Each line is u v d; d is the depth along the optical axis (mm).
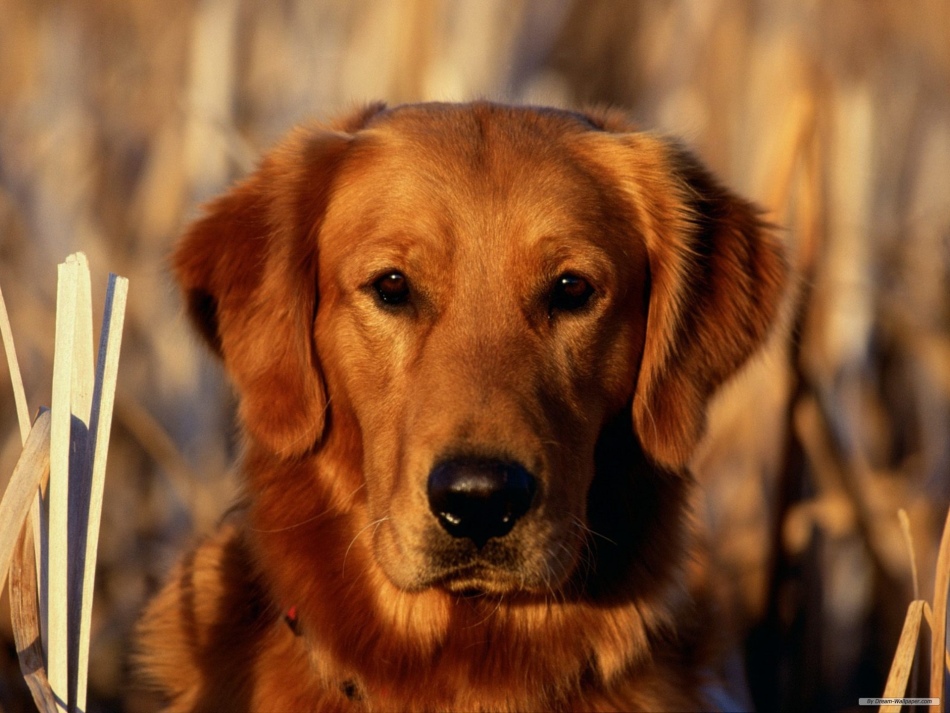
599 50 10297
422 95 8352
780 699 6730
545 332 4445
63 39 9844
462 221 4418
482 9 8953
